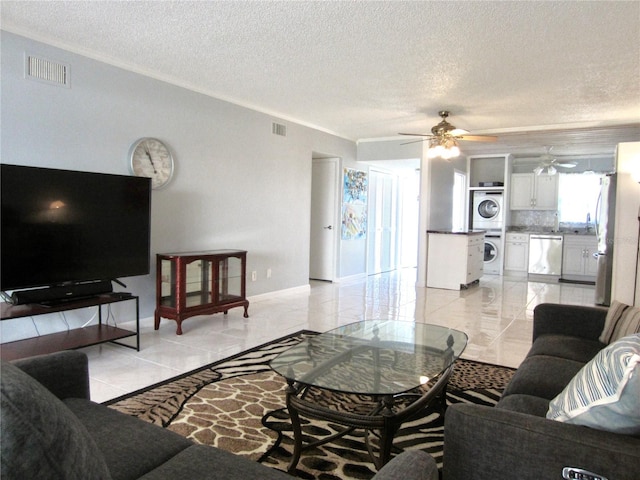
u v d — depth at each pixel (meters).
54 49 3.34
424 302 5.73
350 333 2.93
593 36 3.07
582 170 8.55
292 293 6.07
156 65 3.86
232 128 4.95
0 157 3.07
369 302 5.66
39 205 3.02
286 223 5.88
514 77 3.98
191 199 4.51
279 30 3.08
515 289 6.91
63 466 0.73
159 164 4.13
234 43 3.32
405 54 3.47
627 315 2.29
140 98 3.96
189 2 2.69
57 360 1.56
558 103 4.81
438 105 5.00
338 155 6.98
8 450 0.67
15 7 2.79
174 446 1.34
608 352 1.30
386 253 8.94
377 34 3.11
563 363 2.04
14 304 2.95
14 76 3.12
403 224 9.63
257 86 4.42
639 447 1.10
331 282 7.27
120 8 2.79
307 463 1.97
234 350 3.57
